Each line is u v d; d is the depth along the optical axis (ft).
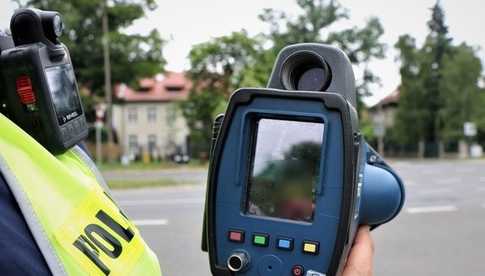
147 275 2.94
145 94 164.25
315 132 3.15
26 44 2.75
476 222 25.84
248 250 3.23
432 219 26.71
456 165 82.43
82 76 95.81
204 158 95.09
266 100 3.20
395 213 3.87
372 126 104.37
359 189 3.30
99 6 92.63
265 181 3.23
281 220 3.18
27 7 2.82
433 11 140.36
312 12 92.48
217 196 3.29
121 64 95.71
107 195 3.16
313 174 3.15
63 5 91.50
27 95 2.64
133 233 3.02
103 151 97.71
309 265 3.11
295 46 3.51
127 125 163.53
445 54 137.18
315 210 3.10
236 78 70.28
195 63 76.02
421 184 45.98
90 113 98.68
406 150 135.23
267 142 3.24
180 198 36.29
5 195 2.22
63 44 3.14
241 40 71.82
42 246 2.20
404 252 20.11
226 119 3.25
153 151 118.32
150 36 95.81
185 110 89.86
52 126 2.70
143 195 38.78
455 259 19.16
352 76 3.51
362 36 100.99
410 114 135.23
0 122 2.40
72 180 2.63
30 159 2.42
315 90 3.47
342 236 3.04
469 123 117.29
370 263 3.42
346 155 3.02
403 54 140.56
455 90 126.72
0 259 2.00
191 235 23.04
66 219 2.45
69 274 2.27
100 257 2.57
